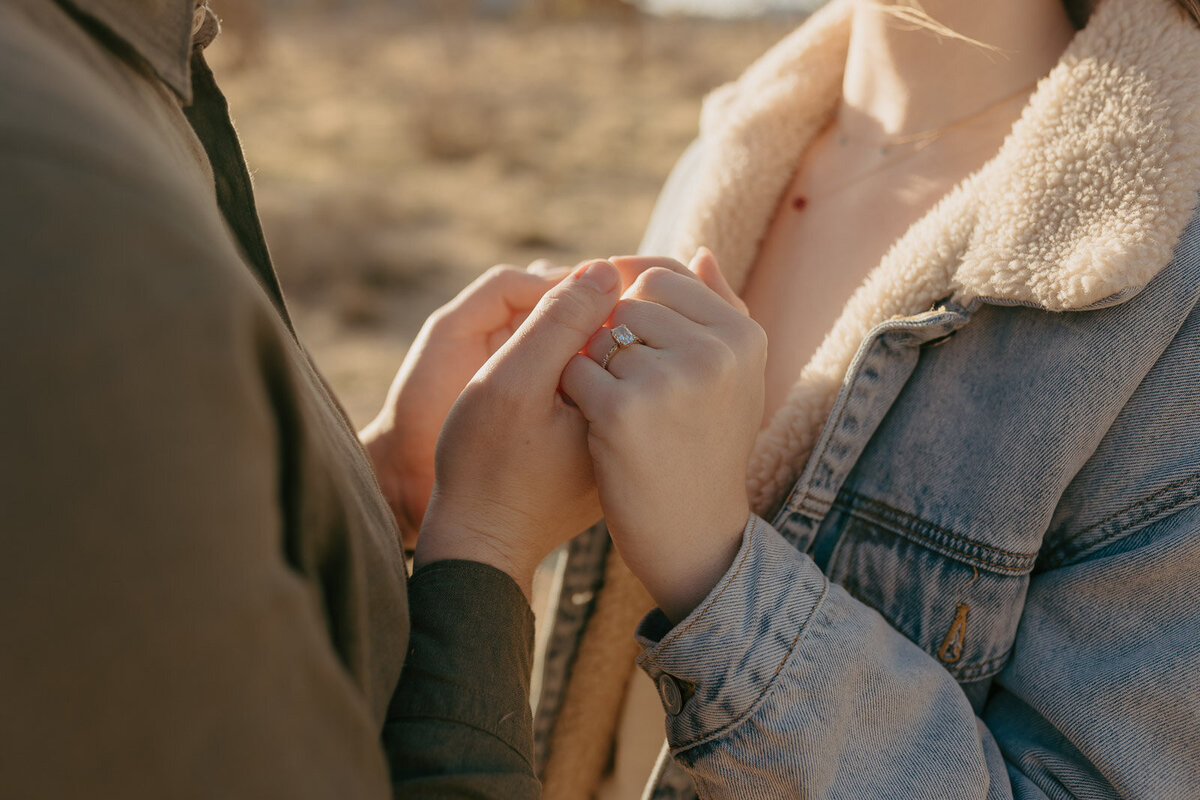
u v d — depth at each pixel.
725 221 1.19
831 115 1.20
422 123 12.44
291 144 11.76
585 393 0.74
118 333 0.36
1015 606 0.86
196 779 0.41
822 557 0.95
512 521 0.78
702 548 0.77
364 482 0.66
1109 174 0.80
